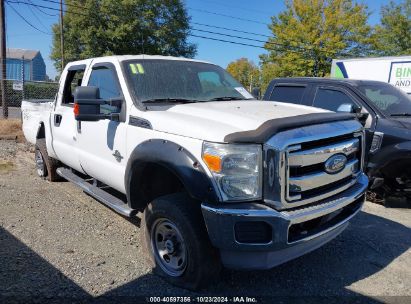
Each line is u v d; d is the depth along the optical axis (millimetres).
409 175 6309
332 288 3742
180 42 39281
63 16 37156
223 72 5395
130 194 3988
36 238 4582
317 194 3422
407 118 6516
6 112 16078
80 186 5273
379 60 12883
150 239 3850
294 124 3309
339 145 3559
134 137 3986
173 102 4363
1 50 17641
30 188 6590
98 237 4676
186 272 3498
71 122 5410
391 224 5570
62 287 3561
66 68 6031
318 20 32875
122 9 35906
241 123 3398
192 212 3408
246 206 3145
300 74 34188
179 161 3334
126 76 4430
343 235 5059
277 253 3299
